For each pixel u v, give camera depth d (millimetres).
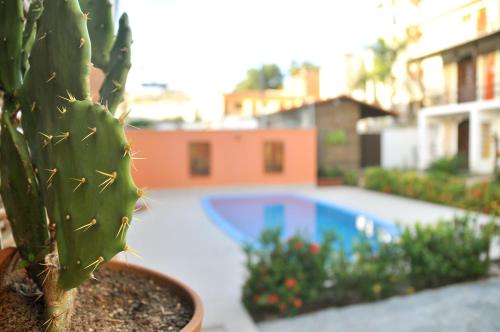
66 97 974
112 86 1316
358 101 15820
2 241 1521
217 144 14172
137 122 14664
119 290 1349
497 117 6148
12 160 1074
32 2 1234
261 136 14477
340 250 3990
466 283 4152
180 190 13719
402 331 3139
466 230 4465
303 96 25031
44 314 1052
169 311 1204
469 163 8250
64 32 971
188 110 21281
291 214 11391
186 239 6762
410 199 11367
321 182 14875
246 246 3928
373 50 16469
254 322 3453
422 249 4145
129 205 878
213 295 4098
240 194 12977
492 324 3166
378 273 3869
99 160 885
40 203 1080
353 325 3293
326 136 15773
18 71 1166
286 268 3660
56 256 1030
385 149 18125
